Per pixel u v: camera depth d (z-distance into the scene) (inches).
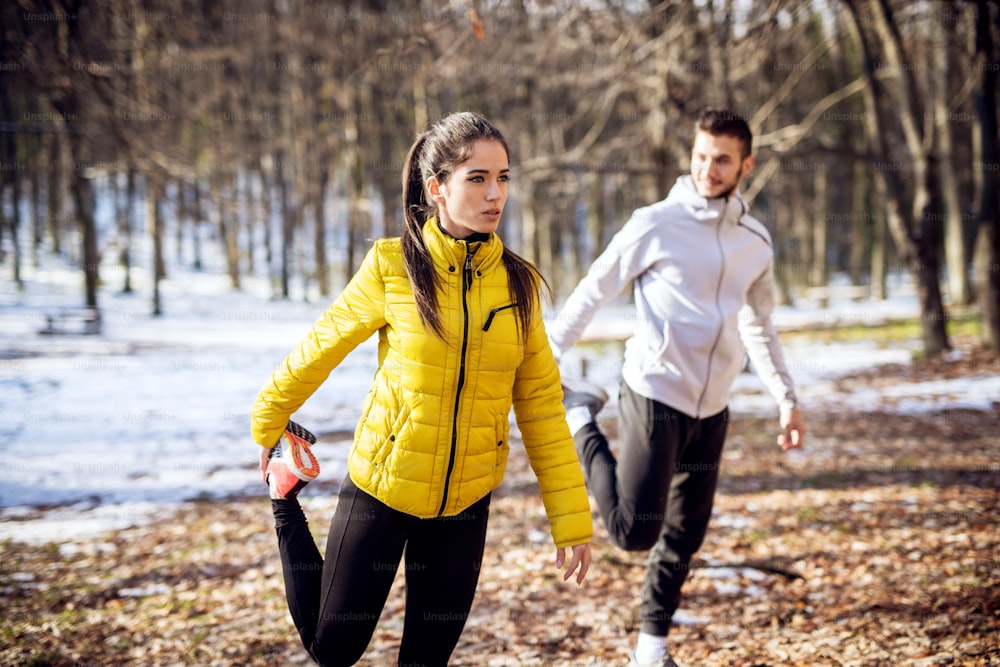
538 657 129.0
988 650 118.0
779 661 123.0
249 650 133.9
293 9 832.9
